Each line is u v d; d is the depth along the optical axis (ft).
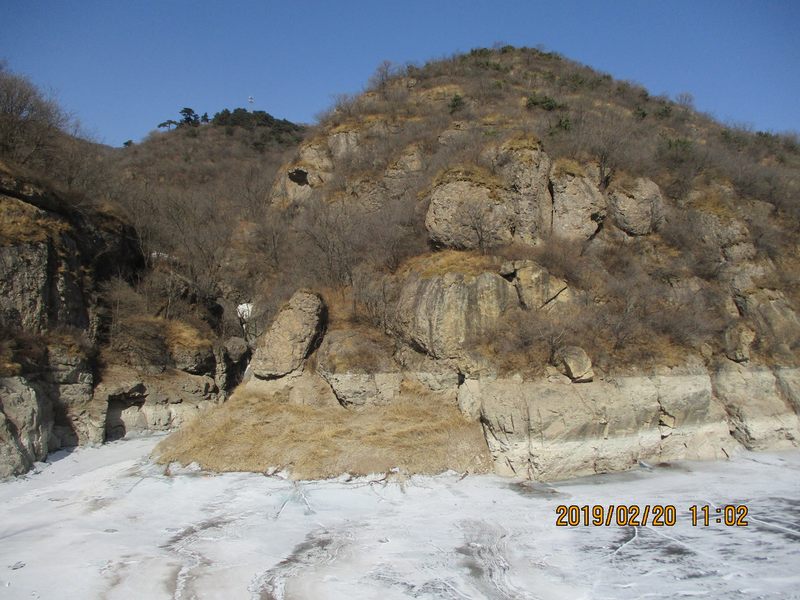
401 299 84.43
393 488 63.31
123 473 70.79
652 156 114.73
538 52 238.27
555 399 68.28
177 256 128.26
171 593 41.34
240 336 124.06
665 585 41.98
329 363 80.38
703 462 72.79
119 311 103.19
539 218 91.40
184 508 59.36
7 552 48.55
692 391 74.74
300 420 76.54
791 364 84.94
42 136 106.42
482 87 176.96
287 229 134.31
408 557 47.16
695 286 91.30
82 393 87.25
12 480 69.36
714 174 116.16
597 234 96.58
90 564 45.93
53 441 81.15
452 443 70.08
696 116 195.21
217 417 79.97
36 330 85.87
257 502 60.39
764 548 47.96
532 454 66.49
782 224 111.65
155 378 98.99
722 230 100.73
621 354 75.46
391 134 148.36
